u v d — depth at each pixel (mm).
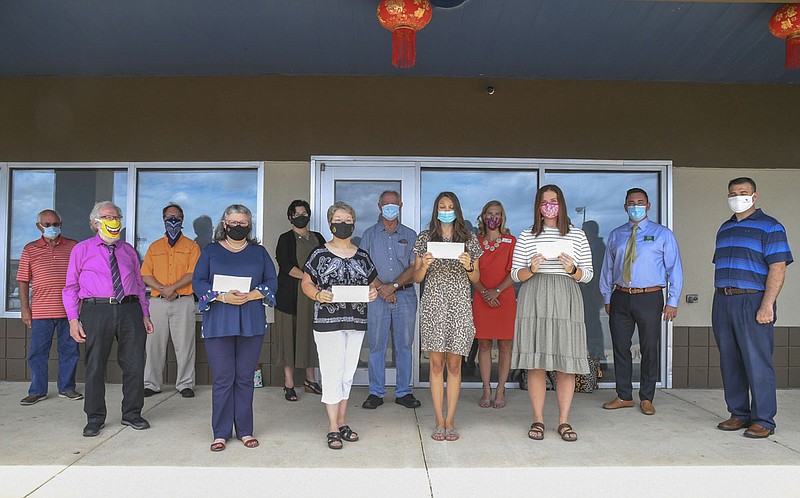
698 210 6832
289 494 3705
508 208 6820
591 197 6883
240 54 6160
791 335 6785
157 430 4980
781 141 6859
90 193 6883
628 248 5688
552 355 4637
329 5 5211
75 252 4828
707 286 6801
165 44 5957
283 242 6141
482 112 6762
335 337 4547
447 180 6812
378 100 6742
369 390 5957
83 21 5543
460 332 4625
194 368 6348
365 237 5895
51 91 6805
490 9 5254
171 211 6305
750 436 4852
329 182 6711
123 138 6797
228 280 4387
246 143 6758
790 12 4828
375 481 3896
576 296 4688
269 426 5098
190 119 6777
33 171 6902
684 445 4648
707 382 6750
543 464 4199
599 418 5422
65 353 6090
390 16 4707
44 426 5094
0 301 6801
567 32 5660
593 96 6805
